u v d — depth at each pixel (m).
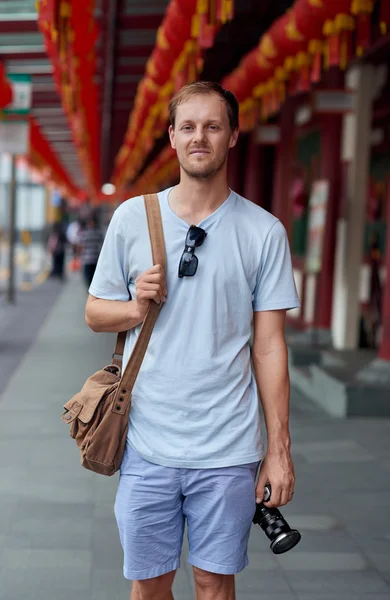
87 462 2.53
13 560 3.85
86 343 11.52
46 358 10.07
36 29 8.01
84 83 7.70
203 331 2.42
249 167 13.62
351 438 6.37
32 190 55.16
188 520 2.53
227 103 2.42
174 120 2.44
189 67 6.65
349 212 9.79
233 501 2.44
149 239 2.46
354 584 3.67
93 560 3.87
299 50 6.09
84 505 4.65
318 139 10.71
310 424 6.86
